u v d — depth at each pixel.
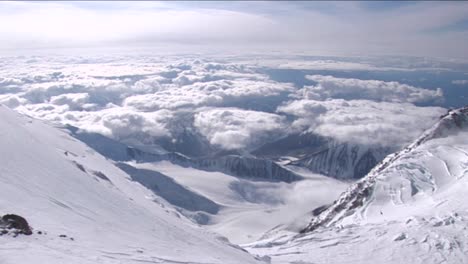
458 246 71.31
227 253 48.78
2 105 84.75
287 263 61.88
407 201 108.81
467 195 95.31
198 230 59.44
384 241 78.69
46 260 24.75
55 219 34.88
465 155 120.19
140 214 49.72
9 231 27.80
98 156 92.44
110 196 51.38
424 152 129.25
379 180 121.69
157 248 37.16
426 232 78.69
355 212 116.00
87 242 31.70
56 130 95.00
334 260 71.62
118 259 29.17
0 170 41.78
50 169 49.72
